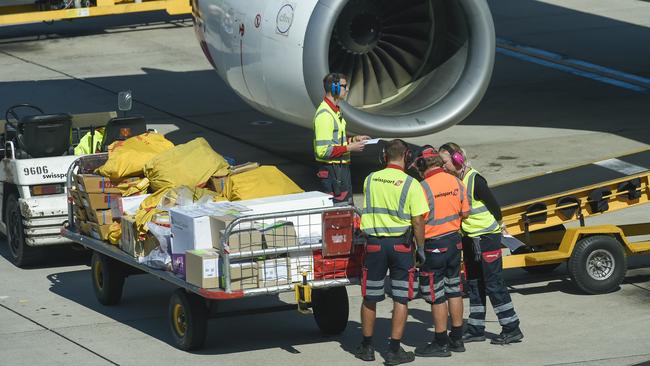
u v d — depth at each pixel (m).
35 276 37.91
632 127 55.84
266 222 28.70
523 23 83.69
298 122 43.84
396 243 27.89
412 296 28.19
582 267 33.22
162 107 62.66
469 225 29.59
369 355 28.66
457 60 42.47
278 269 28.28
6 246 42.47
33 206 37.38
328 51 40.72
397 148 28.14
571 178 36.62
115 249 32.38
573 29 81.12
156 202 31.95
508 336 29.78
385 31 43.16
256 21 42.38
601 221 41.31
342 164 35.94
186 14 89.31
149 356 29.34
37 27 86.69
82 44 79.94
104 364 28.70
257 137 56.22
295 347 30.00
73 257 40.12
